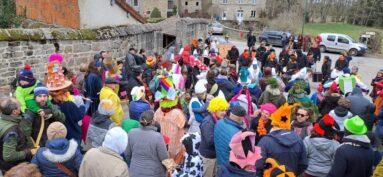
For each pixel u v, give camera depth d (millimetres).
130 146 4332
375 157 4090
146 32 15203
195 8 58500
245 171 3506
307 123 5203
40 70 9938
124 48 13398
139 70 8375
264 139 4047
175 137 5246
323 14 59531
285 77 12469
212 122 4875
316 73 14258
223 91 7793
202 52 17219
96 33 11680
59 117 4863
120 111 5977
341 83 8750
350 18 58188
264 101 6555
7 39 8906
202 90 6289
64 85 5258
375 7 55406
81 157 3861
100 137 4906
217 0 56500
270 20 52156
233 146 3506
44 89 4715
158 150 4227
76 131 5355
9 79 9164
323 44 30422
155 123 4789
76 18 12227
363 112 6645
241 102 6219
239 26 48719
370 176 4027
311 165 4465
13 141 4051
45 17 13641
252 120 5641
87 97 6957
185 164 4961
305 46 26062
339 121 5582
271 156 3932
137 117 5480
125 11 14805
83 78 7668
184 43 20578
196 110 5812
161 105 5367
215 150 4766
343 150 3953
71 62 10836
